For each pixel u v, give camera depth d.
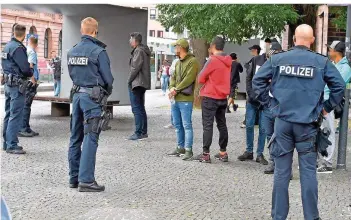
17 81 8.61
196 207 5.83
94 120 6.34
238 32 15.24
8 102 8.83
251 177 7.45
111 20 14.55
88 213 5.50
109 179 7.11
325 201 6.24
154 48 38.06
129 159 8.58
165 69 29.08
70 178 6.57
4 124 8.91
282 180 5.05
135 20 14.38
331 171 7.93
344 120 8.11
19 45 8.54
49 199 6.02
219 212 5.66
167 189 6.64
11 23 42.12
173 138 11.01
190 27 16.00
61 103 14.80
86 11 13.97
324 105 5.07
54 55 45.41
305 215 5.00
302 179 4.99
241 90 25.05
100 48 6.35
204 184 6.96
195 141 10.77
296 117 4.90
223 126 8.58
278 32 15.24
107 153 9.08
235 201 6.14
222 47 8.27
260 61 8.27
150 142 10.41
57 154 8.84
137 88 10.47
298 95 4.91
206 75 8.23
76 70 6.34
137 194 6.35
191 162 8.47
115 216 5.41
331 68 4.96
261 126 8.39
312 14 15.90
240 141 10.87
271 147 5.10
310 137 4.95
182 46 8.43
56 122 13.41
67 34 15.15
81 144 6.59
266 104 5.18
